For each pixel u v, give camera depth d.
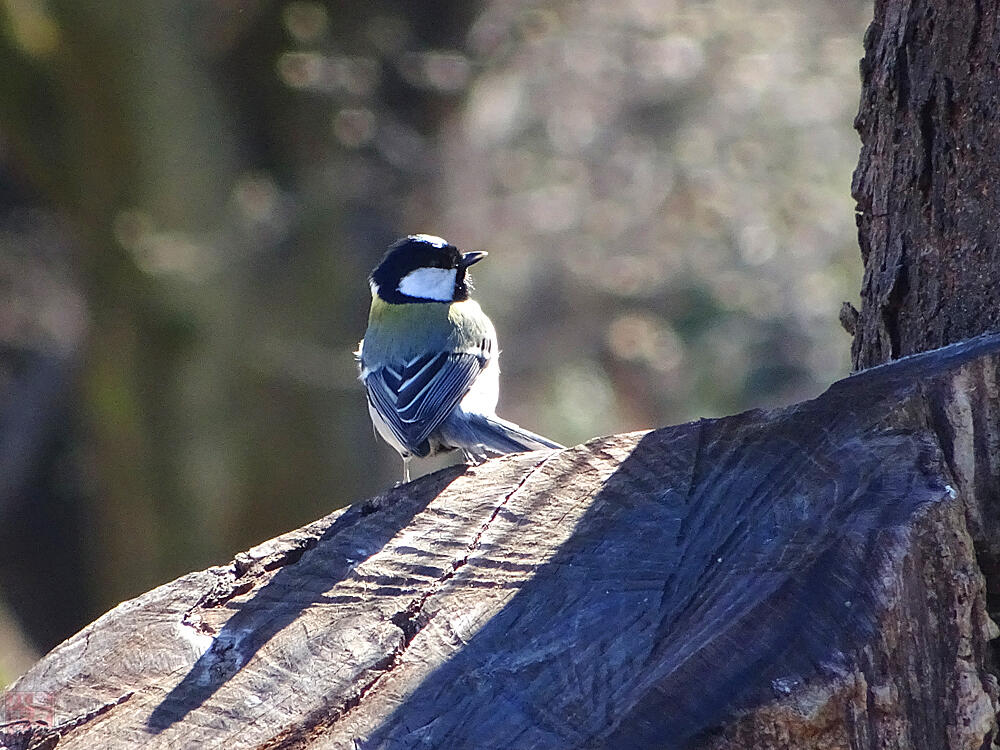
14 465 20.14
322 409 15.88
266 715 3.49
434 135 16.11
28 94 14.70
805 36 18.58
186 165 14.74
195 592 4.12
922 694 3.32
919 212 4.75
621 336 19.67
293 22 15.24
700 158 18.80
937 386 3.85
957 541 3.46
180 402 15.31
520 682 3.32
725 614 3.28
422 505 4.30
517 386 21.23
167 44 14.62
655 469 4.06
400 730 3.26
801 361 19.55
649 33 18.38
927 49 4.70
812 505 3.63
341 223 15.34
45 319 20.20
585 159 19.83
